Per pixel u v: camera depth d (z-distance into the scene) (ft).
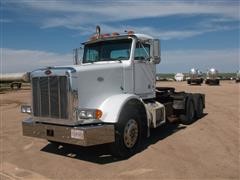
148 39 26.73
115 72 23.12
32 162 21.68
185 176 17.65
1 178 18.65
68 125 20.10
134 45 25.11
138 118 22.79
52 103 20.58
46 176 18.74
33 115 21.81
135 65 25.25
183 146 24.22
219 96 69.21
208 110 44.45
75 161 21.59
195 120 36.17
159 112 27.30
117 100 21.45
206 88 106.01
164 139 26.78
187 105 32.89
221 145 24.09
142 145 24.91
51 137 20.71
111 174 18.61
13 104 62.59
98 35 26.53
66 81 19.71
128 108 21.86
